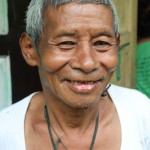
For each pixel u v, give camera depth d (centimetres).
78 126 130
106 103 137
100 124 133
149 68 242
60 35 113
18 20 232
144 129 136
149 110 139
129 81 246
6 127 133
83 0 112
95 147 132
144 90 246
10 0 229
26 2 231
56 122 131
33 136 132
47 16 115
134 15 243
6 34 232
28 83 245
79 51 113
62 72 116
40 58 122
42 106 136
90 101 118
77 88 116
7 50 235
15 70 240
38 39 121
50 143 131
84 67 112
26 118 136
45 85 126
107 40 116
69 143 131
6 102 243
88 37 113
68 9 112
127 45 242
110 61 117
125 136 132
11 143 131
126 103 138
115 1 229
